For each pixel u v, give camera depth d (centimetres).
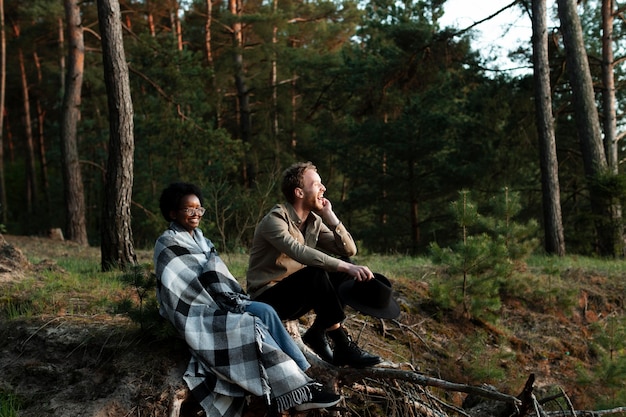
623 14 1806
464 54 1766
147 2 2667
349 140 2273
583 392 693
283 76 2998
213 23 2616
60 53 2855
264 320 424
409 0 2194
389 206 2303
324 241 482
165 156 2052
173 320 419
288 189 461
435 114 2020
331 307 445
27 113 3375
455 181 2020
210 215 1473
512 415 505
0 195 3017
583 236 1470
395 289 800
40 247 1426
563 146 1861
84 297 614
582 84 1468
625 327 766
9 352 504
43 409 437
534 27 1370
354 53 2333
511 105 1803
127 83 884
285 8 2755
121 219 873
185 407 440
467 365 684
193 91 2048
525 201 2031
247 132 2650
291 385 401
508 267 800
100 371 456
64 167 1731
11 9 3070
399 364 550
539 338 800
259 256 459
